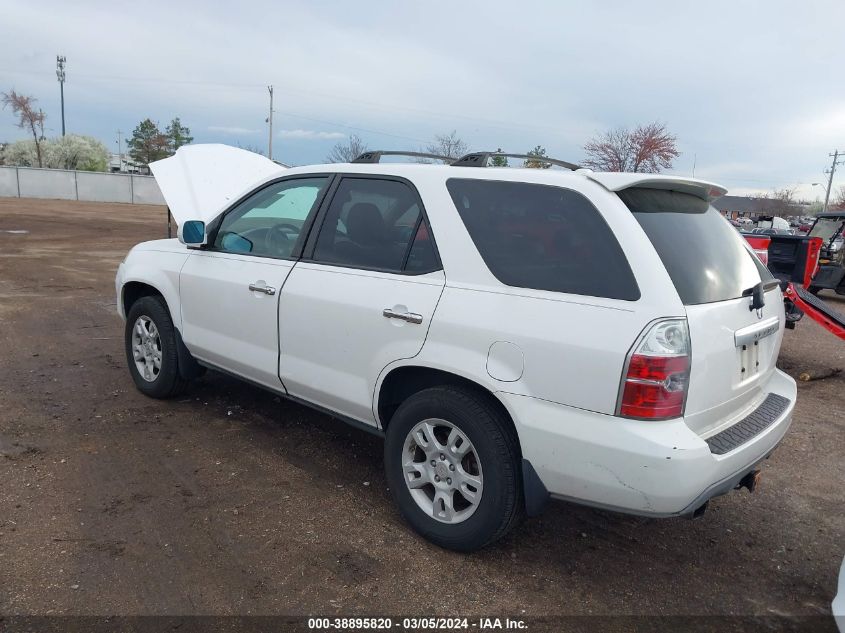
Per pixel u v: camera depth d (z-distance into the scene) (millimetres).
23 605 2641
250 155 8070
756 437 2908
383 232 3465
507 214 3029
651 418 2533
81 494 3562
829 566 3309
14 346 6516
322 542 3225
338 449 4352
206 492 3666
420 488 3295
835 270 13500
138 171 67812
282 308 3789
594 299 2680
